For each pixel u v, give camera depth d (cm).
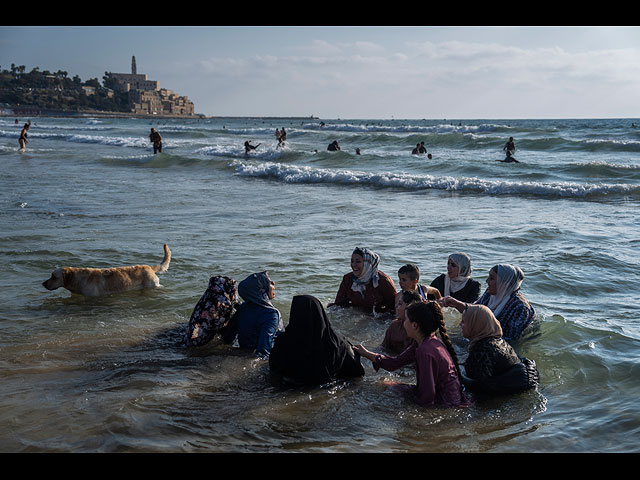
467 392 459
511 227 1135
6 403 428
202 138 5200
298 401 444
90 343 561
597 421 399
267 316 554
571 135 4653
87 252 923
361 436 389
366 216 1320
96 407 422
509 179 2083
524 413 421
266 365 516
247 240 1036
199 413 420
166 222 1227
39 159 2833
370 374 509
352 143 4272
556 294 706
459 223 1201
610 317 616
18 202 1465
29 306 671
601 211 1354
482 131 5594
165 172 2433
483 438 384
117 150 3609
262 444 375
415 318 448
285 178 2142
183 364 516
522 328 564
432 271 806
